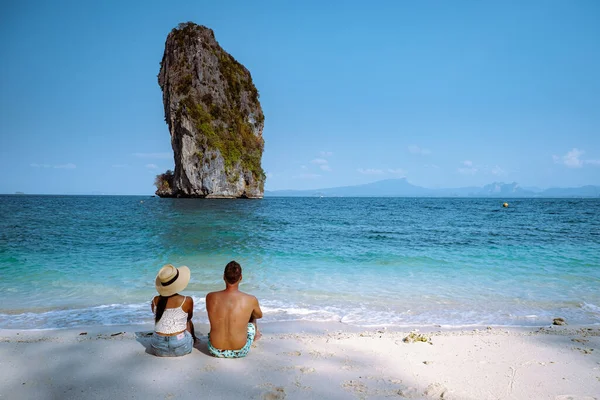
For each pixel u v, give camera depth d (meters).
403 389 4.01
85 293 8.55
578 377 4.40
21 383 4.05
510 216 35.31
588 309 7.67
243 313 4.73
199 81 103.50
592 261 12.50
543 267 11.62
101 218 28.94
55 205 57.28
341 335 5.93
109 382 4.08
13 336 5.75
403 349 5.27
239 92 119.06
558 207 58.03
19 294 8.44
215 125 103.19
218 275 10.40
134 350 5.02
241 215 34.78
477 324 6.71
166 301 4.80
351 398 3.78
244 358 4.80
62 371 4.36
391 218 32.62
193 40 106.25
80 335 5.79
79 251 13.81
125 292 8.64
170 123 102.44
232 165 103.12
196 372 4.34
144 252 13.74
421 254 13.78
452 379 4.30
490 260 12.66
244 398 3.74
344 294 8.62
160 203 66.44
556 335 5.98
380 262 12.31
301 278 10.16
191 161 95.62
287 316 7.05
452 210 48.91
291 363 4.66
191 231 20.39
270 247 15.25
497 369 4.61
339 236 18.92
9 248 14.30
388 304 7.88
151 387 3.96
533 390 4.05
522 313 7.37
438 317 7.09
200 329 6.14
